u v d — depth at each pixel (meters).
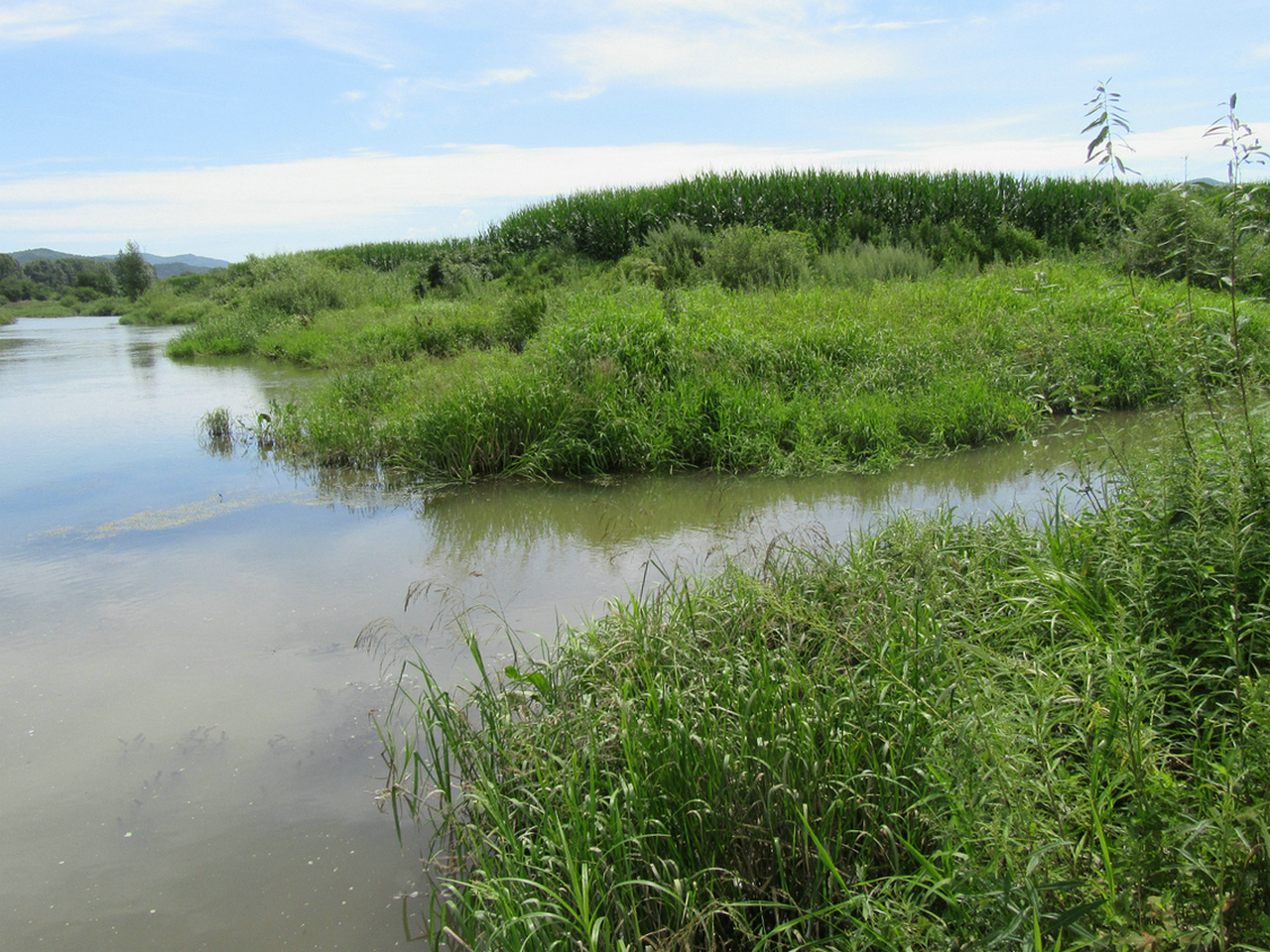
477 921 2.50
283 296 22.59
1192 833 1.82
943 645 2.80
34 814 3.20
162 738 3.68
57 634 4.71
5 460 9.05
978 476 7.26
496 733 3.24
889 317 11.15
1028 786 2.02
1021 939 1.79
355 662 4.28
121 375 16.05
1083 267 15.04
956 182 20.52
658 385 8.65
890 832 2.42
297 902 2.75
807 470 7.62
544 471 7.82
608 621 3.94
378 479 7.99
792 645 3.46
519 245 22.67
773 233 16.94
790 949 2.24
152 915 2.70
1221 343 3.80
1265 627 2.83
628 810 2.61
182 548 6.11
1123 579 3.32
